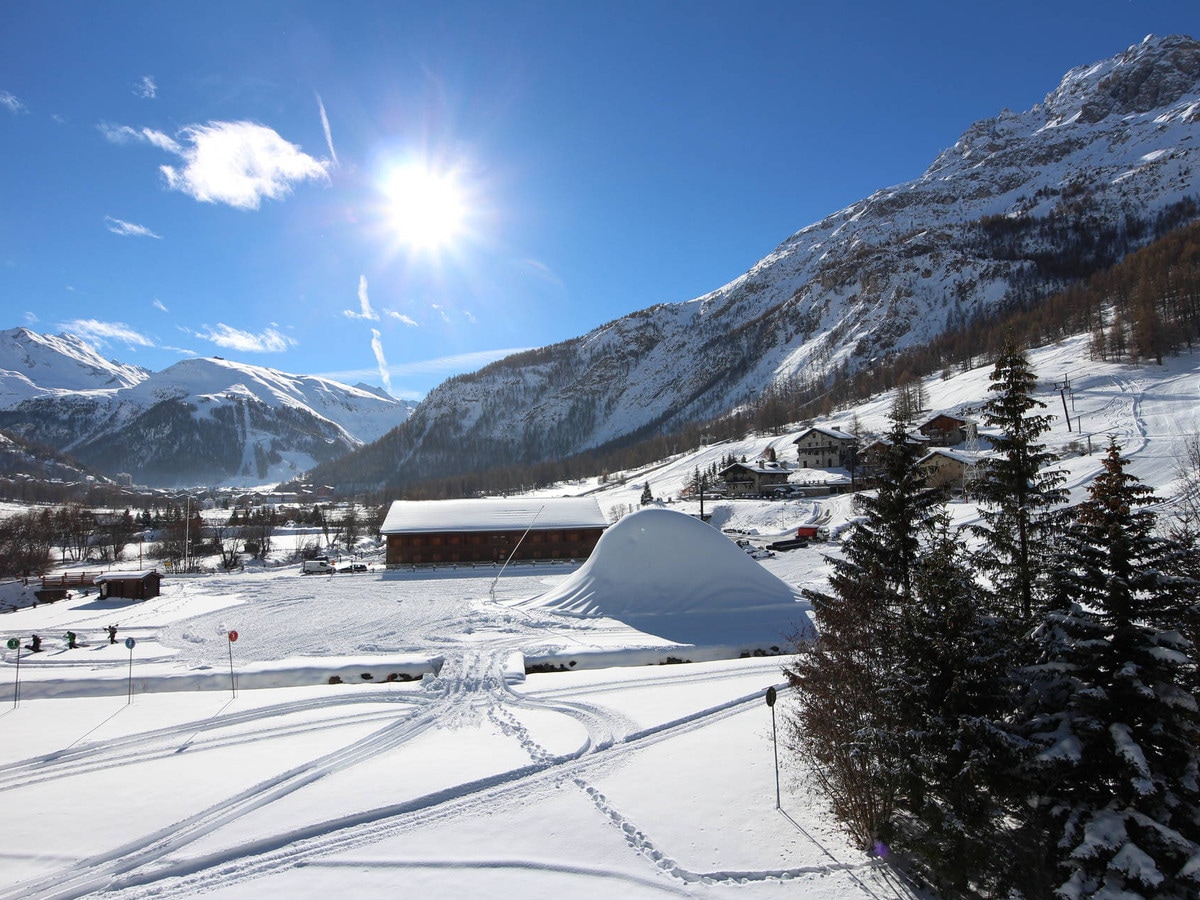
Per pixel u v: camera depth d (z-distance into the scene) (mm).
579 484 198625
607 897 13250
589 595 43969
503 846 15180
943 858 13375
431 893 13445
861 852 14555
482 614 44344
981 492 21719
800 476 122688
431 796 17594
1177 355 114000
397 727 23375
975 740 12844
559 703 25625
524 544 75312
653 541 45094
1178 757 12797
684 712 23859
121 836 15883
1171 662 12562
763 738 20922
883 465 23172
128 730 23547
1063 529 18031
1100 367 116750
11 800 17938
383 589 58281
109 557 95438
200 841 15609
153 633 42062
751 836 15289
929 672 13828
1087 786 13398
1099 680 13562
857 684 14789
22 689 29844
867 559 21641
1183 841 11625
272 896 13484
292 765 19922
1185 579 13234
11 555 81062
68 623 46094
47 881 14156
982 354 181250
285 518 148000
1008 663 13688
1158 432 74875
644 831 15656
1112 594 13695
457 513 77375
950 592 13945
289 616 46656
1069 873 12789
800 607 41719
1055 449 75438
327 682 31578
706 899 13156
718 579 43312
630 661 34281
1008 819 15148
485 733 22625
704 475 131875
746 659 32562
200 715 25125
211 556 92000
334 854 15000
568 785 18234
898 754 13438
